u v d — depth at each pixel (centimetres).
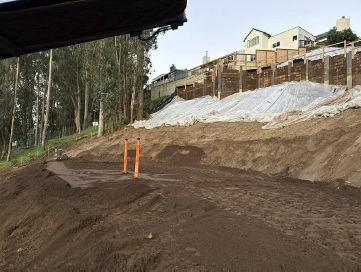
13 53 891
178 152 2259
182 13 766
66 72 5166
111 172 1523
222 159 1897
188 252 528
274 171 1470
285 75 2800
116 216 782
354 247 521
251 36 6303
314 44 5166
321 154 1352
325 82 2419
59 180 1273
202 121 2694
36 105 5647
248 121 2262
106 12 720
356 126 1369
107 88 3797
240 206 768
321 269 436
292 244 514
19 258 777
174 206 789
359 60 2180
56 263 657
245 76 3169
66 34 820
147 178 1233
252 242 517
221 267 467
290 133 1673
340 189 1027
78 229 746
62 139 4609
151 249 555
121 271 518
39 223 931
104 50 3812
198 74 4472
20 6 670
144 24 796
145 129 3272
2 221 1134
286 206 781
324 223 645
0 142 4634
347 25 5428
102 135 3803
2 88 4194
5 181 1916
